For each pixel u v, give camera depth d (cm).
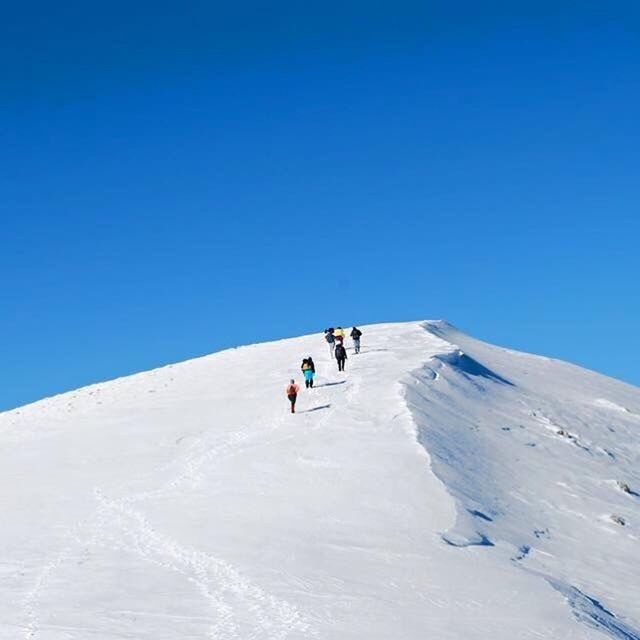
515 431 3731
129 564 2014
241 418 3609
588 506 2948
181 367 5509
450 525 2314
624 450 4012
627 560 2514
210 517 2386
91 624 1614
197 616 1647
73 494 2783
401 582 1866
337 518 2341
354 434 3139
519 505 2764
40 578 1936
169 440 3416
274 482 2688
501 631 1628
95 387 5459
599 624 1777
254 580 1856
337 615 1659
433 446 3039
